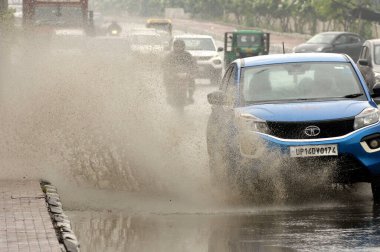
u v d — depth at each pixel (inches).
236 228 671.8
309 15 5600.4
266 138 791.7
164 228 676.7
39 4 2881.4
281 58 911.7
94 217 730.8
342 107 814.5
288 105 826.8
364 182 828.6
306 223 682.8
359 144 789.2
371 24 4662.9
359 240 609.9
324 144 784.9
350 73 887.1
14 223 623.8
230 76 925.8
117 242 622.5
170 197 816.3
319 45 3408.0
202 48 2773.1
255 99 858.1
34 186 791.7
